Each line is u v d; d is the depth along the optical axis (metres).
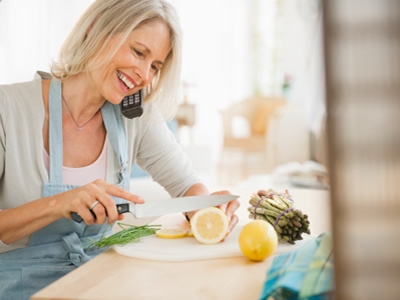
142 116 1.47
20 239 1.19
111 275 0.83
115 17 1.20
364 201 0.30
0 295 1.17
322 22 0.30
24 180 1.23
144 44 1.23
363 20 0.29
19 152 1.23
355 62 0.29
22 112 1.24
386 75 0.29
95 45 1.22
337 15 0.29
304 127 5.87
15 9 5.38
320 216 1.31
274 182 3.27
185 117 5.52
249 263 0.91
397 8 0.29
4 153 1.22
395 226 0.31
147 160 1.53
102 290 0.75
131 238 1.07
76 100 1.31
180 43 1.32
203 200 1.20
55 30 5.71
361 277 0.32
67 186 1.25
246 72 6.68
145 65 1.26
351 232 0.31
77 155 1.32
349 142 0.30
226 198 1.21
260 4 6.57
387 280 0.31
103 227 1.33
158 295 0.73
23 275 1.18
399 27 0.29
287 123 5.92
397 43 0.29
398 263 0.31
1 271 1.18
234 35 6.61
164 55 1.31
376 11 0.29
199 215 1.06
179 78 1.42
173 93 1.45
